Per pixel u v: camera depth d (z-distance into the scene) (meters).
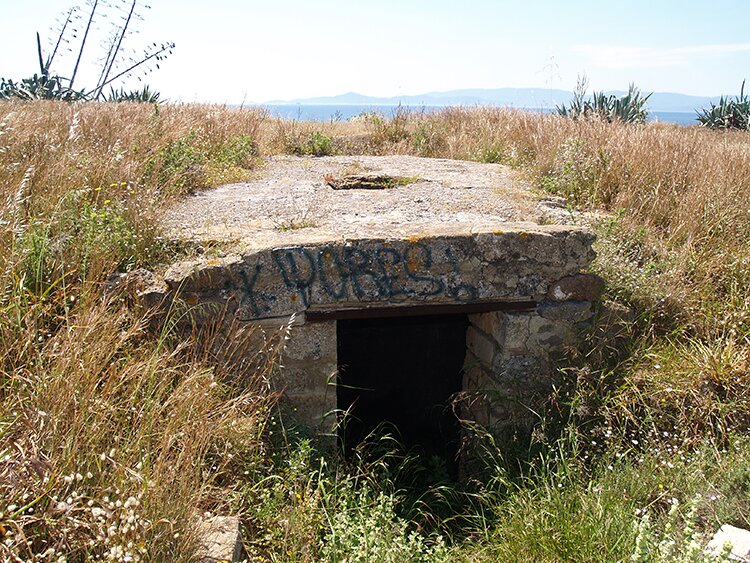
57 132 5.30
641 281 4.36
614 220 4.86
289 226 4.36
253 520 2.91
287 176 6.59
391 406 5.60
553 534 2.87
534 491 3.40
